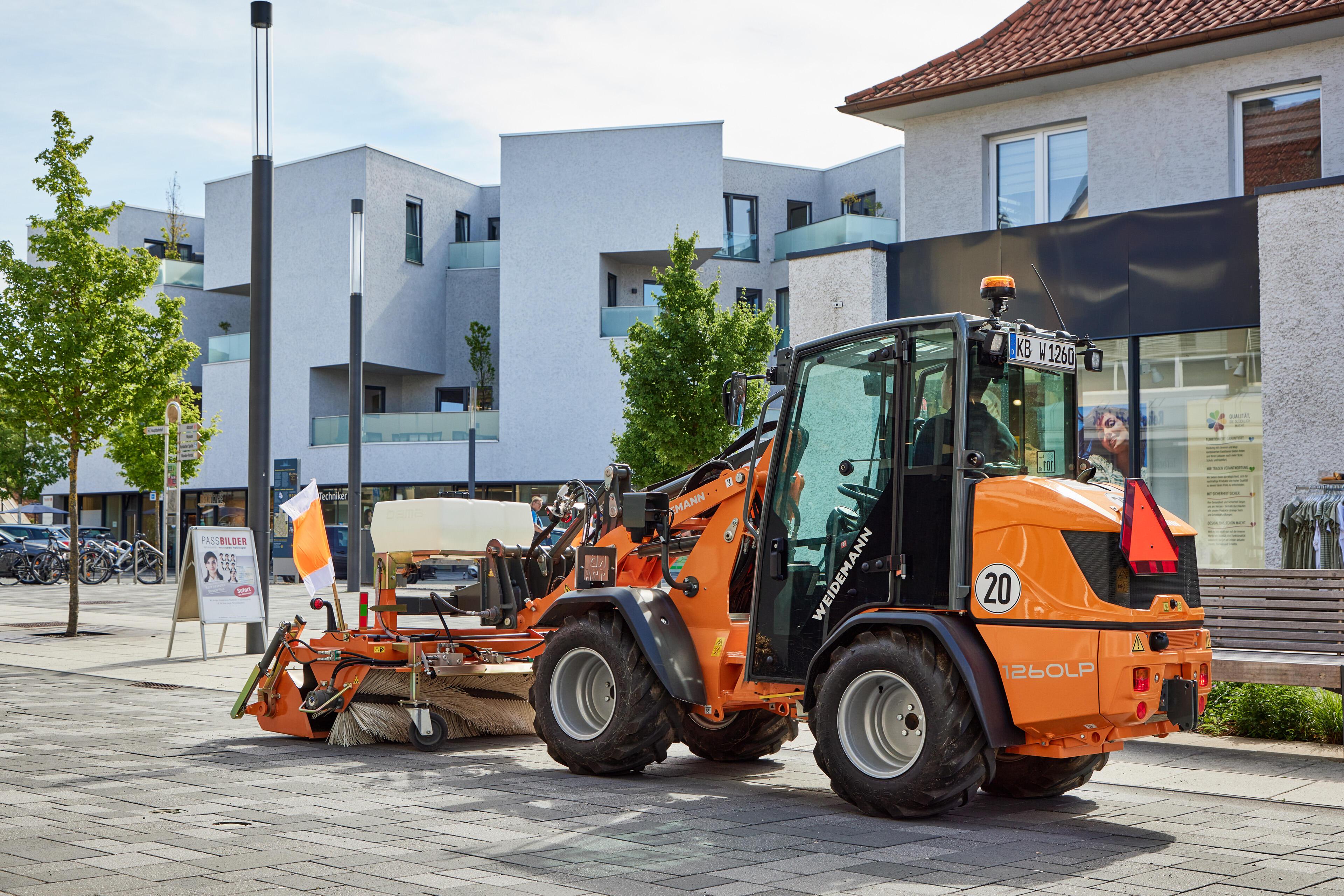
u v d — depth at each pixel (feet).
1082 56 46.47
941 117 53.06
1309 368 39.11
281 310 125.18
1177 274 42.73
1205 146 46.52
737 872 16.35
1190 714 19.22
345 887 15.42
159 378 57.47
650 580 26.37
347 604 74.18
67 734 29.30
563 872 16.28
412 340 126.31
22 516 150.92
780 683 22.36
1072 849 18.06
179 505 56.08
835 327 50.29
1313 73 44.04
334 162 122.42
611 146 116.67
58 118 56.13
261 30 47.91
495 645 29.45
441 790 22.54
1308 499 34.58
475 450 106.52
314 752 27.02
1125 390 44.39
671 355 60.75
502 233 118.52
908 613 20.25
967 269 47.67
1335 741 27.20
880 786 19.95
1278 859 17.54
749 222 128.67
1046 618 19.10
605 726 24.27
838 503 21.91
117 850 17.40
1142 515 19.30
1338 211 38.63
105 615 69.21
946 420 20.52
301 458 123.34
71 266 54.85
